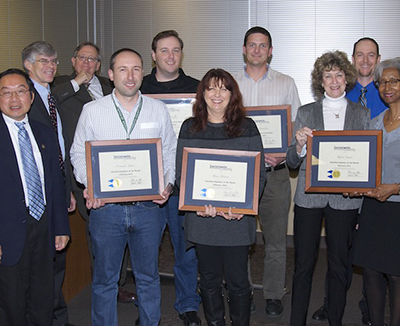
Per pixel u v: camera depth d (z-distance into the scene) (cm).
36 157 262
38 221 258
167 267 449
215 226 255
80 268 387
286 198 343
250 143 256
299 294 285
